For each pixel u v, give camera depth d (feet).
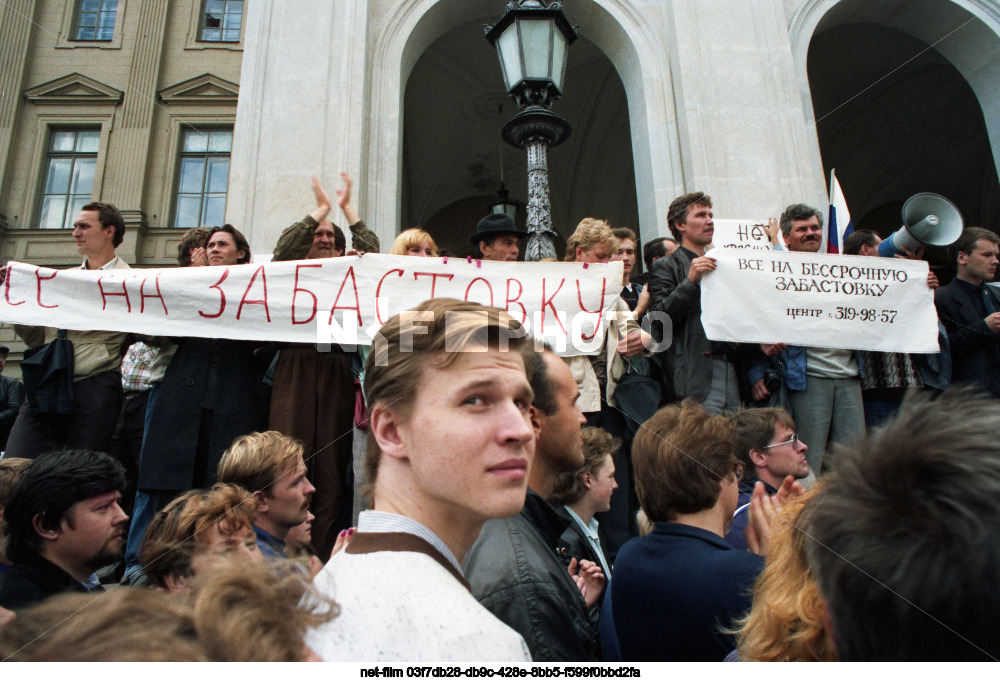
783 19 23.66
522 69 14.15
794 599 2.94
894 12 25.85
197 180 43.39
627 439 11.39
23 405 11.34
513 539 4.66
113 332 11.58
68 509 6.57
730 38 23.02
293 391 10.54
